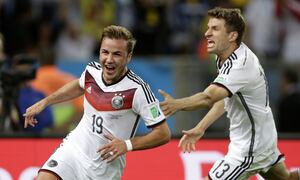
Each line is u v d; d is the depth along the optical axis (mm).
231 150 21609
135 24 36688
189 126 32406
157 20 36719
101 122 20594
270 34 36875
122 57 20031
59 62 33000
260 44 36750
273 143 21609
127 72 20562
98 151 19812
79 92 21609
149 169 26453
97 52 36281
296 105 32969
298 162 26625
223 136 26828
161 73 33594
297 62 33688
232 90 20250
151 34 36531
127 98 20344
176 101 19266
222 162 21594
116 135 20625
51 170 20828
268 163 21812
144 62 33625
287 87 33562
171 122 32406
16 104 27953
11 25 36000
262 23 36844
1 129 27875
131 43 20219
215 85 20094
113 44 19938
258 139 21344
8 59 28844
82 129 21000
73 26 36844
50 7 36969
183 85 33594
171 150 26656
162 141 20266
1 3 36250
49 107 29156
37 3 37375
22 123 28219
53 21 36844
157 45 36500
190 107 19453
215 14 20781
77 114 31359
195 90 33594
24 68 28000
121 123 20562
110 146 19766
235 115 21328
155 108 20266
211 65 33562
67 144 21188
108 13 37000
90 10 37094
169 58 34688
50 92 31234
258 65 20969
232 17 20641
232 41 20734
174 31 36875
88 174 20859
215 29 20750
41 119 28844
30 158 26391
